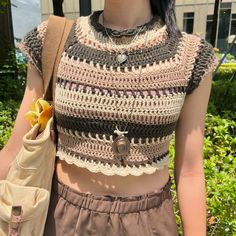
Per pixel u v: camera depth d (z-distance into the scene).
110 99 1.25
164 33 1.33
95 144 1.29
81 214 1.33
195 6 15.14
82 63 1.28
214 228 2.36
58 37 1.37
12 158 1.48
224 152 3.27
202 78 1.33
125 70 1.25
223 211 2.32
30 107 1.41
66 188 1.36
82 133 1.29
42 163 1.34
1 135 3.89
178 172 1.47
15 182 1.34
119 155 1.27
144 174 1.35
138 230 1.33
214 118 4.09
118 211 1.31
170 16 1.36
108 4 1.34
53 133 1.39
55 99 1.35
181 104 1.33
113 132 1.27
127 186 1.33
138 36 1.30
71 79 1.29
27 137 1.34
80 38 1.33
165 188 1.41
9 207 1.29
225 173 2.66
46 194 1.32
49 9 11.27
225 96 5.51
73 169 1.36
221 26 14.91
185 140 1.43
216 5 7.85
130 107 1.25
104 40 1.30
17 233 1.27
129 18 1.34
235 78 6.32
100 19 1.39
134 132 1.27
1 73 6.52
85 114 1.27
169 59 1.29
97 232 1.32
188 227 1.44
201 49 1.34
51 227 1.37
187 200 1.44
